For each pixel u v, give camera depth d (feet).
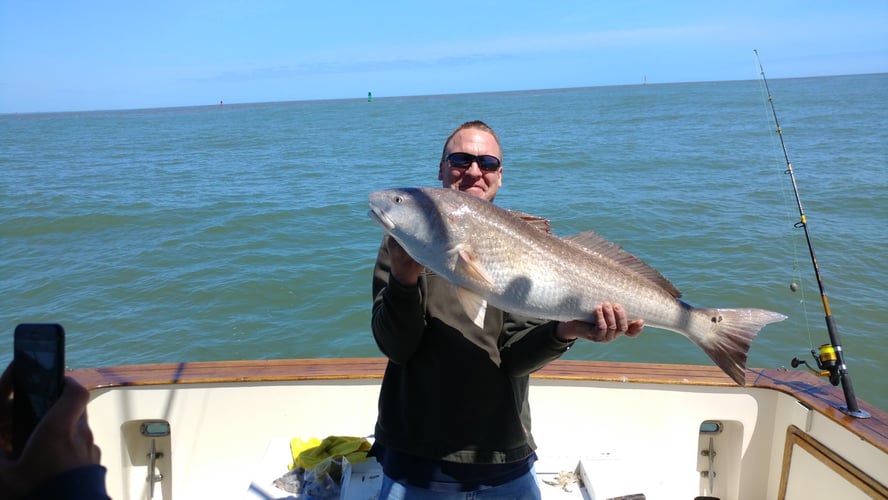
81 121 380.17
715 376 12.49
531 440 8.83
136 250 39.47
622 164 71.67
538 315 8.55
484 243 8.46
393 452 8.52
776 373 12.57
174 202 53.93
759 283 30.40
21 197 58.39
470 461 8.14
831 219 41.93
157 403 12.20
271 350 26.14
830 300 28.37
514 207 47.55
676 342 25.25
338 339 26.99
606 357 24.44
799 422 11.44
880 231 38.45
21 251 40.16
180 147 126.52
